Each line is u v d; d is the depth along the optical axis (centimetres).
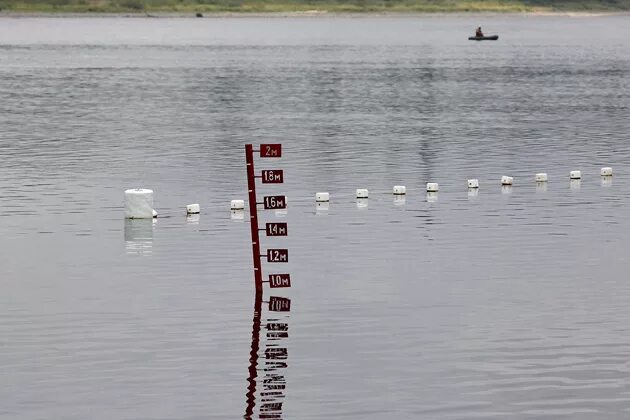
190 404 4166
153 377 4438
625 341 4866
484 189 9038
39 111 15625
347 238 7038
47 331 5000
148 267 6228
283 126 13838
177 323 5138
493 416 4050
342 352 4741
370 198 8575
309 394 4266
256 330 5038
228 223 7538
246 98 18025
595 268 6203
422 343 4850
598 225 7481
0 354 4688
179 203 8331
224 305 5441
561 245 6831
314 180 9481
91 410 4103
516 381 4384
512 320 5178
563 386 4331
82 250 6662
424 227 7406
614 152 11362
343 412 4097
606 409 4109
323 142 12200
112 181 9375
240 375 4466
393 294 5647
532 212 7994
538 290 5722
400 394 4262
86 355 4681
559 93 19350
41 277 5978
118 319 5191
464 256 6512
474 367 4544
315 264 6312
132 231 7250
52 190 8900
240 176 9706
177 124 14038
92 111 15688
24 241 6919
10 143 12019
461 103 17275
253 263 6072
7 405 4144
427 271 6138
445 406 4144
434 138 12581
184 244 6844
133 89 19900
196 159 10812
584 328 5053
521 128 13650
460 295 5625
